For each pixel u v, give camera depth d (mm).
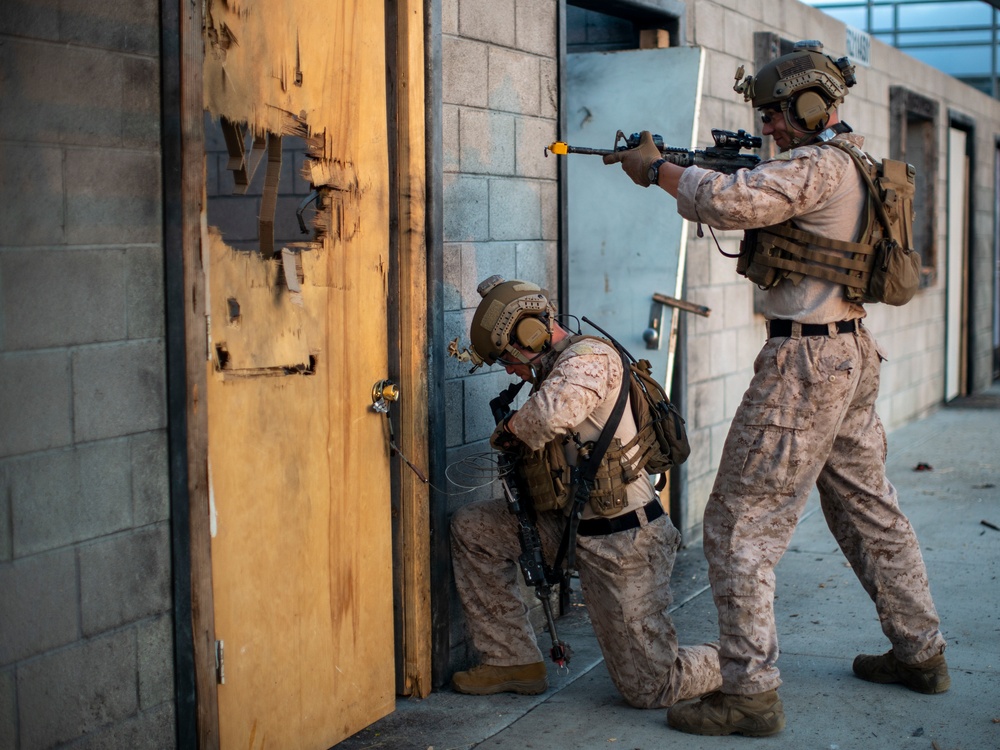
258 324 2965
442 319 3672
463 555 3676
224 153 5012
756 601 3334
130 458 2598
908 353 10141
